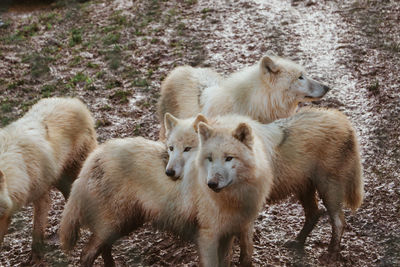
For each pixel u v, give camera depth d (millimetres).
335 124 7449
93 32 15820
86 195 7078
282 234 8039
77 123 8672
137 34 15273
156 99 12094
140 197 6949
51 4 19141
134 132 10953
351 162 7508
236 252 7758
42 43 15391
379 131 10227
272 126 7387
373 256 7504
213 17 15969
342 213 7547
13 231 8672
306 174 7445
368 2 16141
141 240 8109
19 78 13398
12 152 7578
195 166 6598
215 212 6418
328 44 13781
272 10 16188
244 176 6070
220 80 9781
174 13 16578
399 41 13570
